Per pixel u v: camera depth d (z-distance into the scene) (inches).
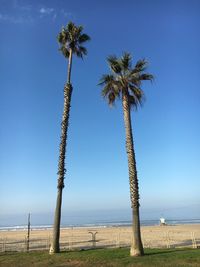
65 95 1203.2
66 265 900.0
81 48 1304.1
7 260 1033.5
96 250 1067.3
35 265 933.2
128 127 1054.4
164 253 954.7
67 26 1293.1
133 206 982.4
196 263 808.9
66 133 1165.1
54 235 1090.1
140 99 1106.1
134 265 836.0
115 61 1099.3
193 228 2896.2
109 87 1105.4
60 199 1120.2
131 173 1005.8
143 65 1100.5
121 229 3181.6
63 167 1136.2
